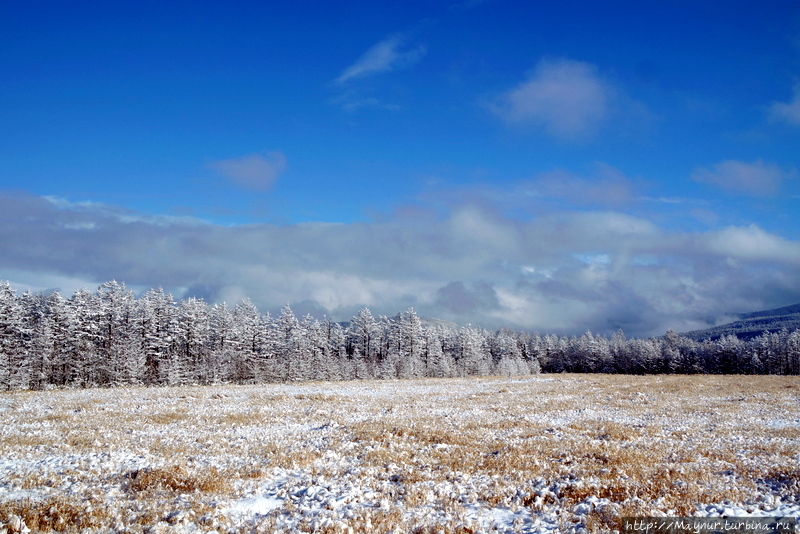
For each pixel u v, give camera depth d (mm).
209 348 80688
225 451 15820
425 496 11117
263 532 9008
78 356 61000
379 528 9164
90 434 17844
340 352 100000
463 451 16062
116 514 9547
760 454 15664
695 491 11141
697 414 25969
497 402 32281
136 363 60469
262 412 25219
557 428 20734
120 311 67375
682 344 126562
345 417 23844
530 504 10680
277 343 85875
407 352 95125
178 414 23531
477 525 9383
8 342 55750
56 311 60219
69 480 11875
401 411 26594
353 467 14008
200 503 10391
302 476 13031
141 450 15383
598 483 12031
